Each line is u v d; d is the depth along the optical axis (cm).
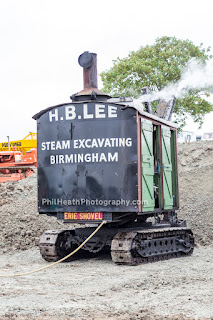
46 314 623
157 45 3170
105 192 1088
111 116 1095
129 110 1081
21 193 1927
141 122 1097
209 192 1770
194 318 592
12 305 679
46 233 1179
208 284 818
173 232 1234
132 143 1074
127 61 3053
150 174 1124
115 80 3066
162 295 734
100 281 882
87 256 1280
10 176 2362
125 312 630
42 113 1161
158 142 1226
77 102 1123
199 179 1867
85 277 935
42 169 1154
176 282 841
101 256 1272
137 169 1066
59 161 1136
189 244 1281
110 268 1055
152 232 1135
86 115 1113
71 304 686
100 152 1097
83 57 1187
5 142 2875
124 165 1076
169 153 1287
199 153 2072
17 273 1005
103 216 1089
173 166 1357
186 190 1819
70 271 1023
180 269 1004
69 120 1130
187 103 3006
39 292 777
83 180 1108
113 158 1085
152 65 2992
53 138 1146
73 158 1120
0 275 952
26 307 667
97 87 1197
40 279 916
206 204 1678
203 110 3091
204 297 711
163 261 1155
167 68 2909
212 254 1285
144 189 1091
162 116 1470
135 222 1247
